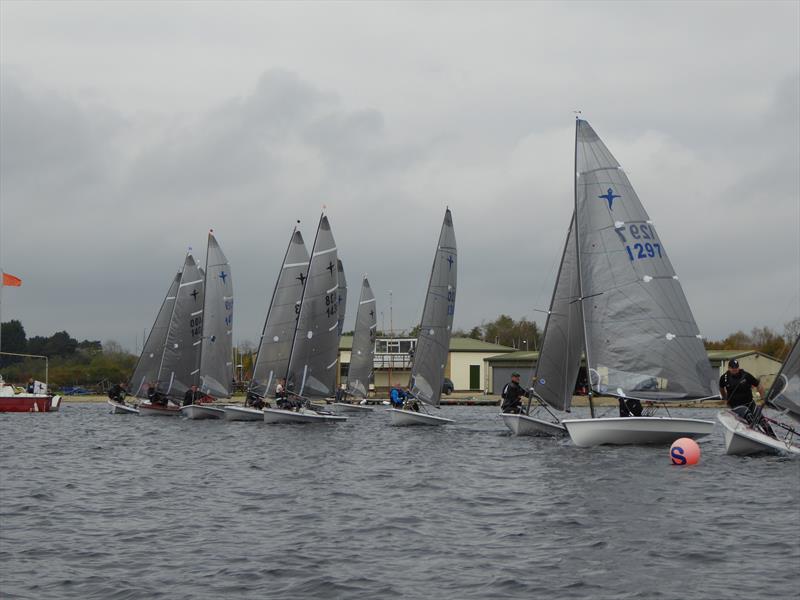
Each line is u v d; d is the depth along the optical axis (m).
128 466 31.00
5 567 15.74
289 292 54.31
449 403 89.69
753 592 13.70
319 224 51.66
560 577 14.67
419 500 22.48
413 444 38.19
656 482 24.28
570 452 32.25
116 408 68.69
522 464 29.53
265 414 50.31
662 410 69.50
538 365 40.09
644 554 16.11
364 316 80.94
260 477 27.39
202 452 36.00
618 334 34.16
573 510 20.47
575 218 34.84
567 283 39.78
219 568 15.49
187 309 65.56
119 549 17.05
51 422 58.22
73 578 14.98
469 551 16.56
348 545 17.17
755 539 17.20
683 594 13.65
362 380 80.81
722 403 82.69
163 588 14.32
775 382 29.52
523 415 39.78
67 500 22.97
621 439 32.81
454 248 49.75
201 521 19.80
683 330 34.03
